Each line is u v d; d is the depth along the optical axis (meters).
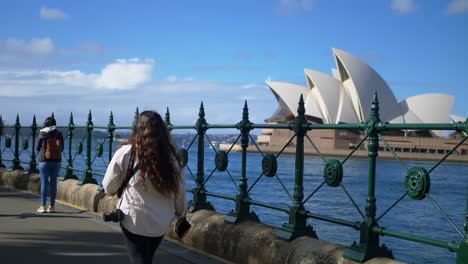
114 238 6.27
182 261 5.42
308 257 4.57
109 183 3.41
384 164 78.56
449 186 37.72
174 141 3.50
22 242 5.94
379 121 4.36
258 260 5.20
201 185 6.86
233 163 74.56
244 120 6.05
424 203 24.92
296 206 5.12
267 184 33.91
